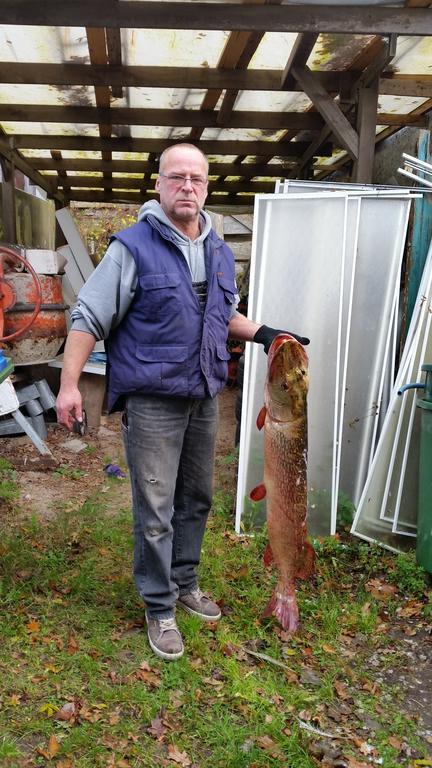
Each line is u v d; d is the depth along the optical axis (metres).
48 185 11.05
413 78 6.04
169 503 2.91
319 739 2.57
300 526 2.71
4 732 2.48
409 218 4.84
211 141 8.55
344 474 4.74
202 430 3.03
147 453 2.83
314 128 7.13
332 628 3.29
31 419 6.28
